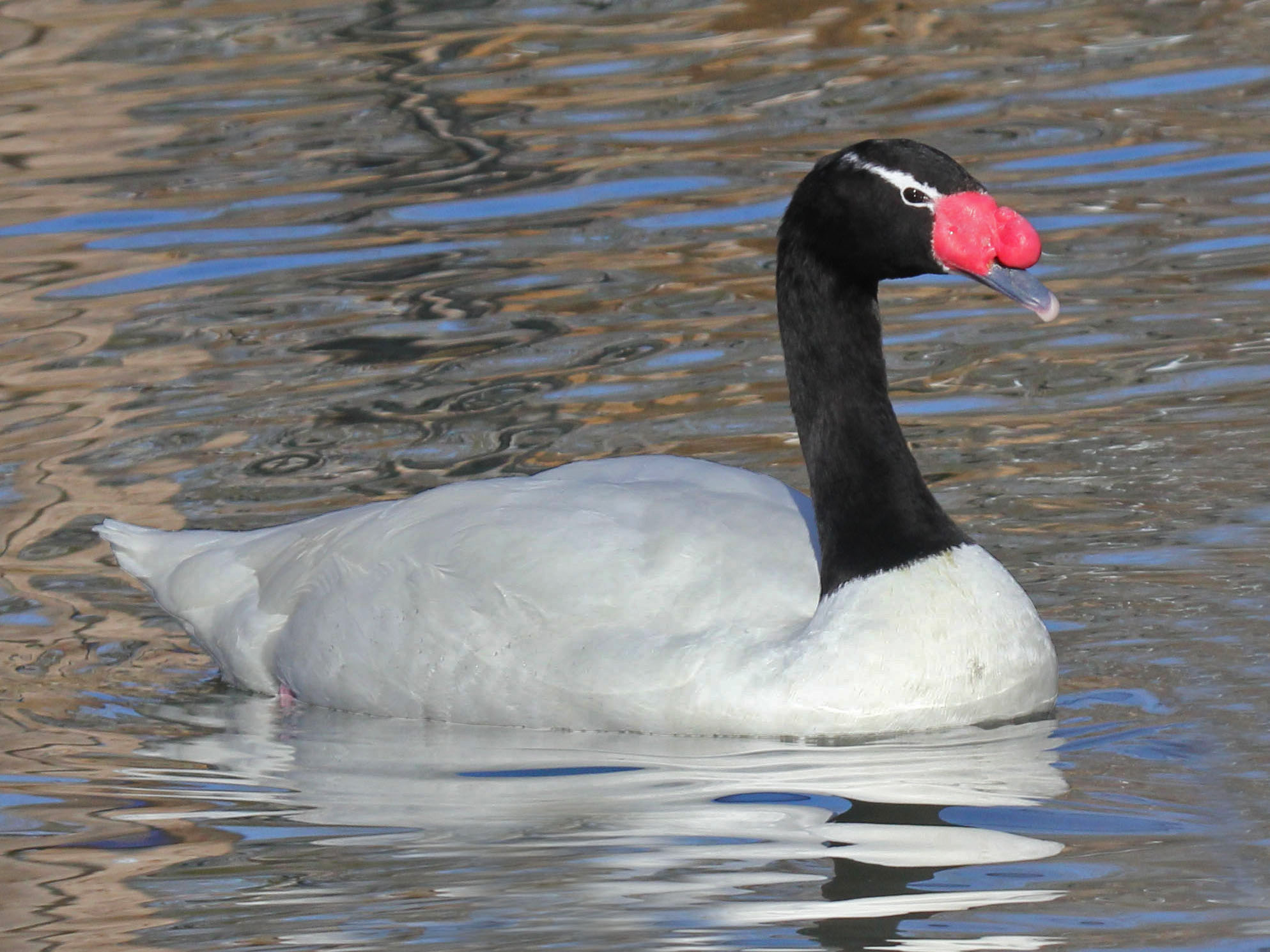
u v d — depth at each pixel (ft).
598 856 28.99
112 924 27.55
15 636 39.55
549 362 50.14
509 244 58.13
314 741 34.94
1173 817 29.55
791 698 33.14
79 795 32.42
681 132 67.05
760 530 35.27
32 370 50.98
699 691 33.58
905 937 25.96
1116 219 57.72
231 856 29.71
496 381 49.16
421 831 30.37
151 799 32.19
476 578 35.29
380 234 59.36
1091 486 43.09
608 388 48.57
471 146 66.49
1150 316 51.39
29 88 73.97
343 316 53.42
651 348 50.78
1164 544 40.45
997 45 74.84
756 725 33.37
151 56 77.20
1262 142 63.00
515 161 65.05
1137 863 27.99
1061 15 78.13
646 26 79.00
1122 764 31.68
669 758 32.83
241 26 80.28
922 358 50.06
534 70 74.23
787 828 29.68
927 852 28.63
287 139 68.13
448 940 26.45
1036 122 66.33
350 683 36.37
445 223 59.98
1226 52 72.28
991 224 33.14
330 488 43.88
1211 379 47.85
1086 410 46.75
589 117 69.00
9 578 41.68
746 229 58.23
